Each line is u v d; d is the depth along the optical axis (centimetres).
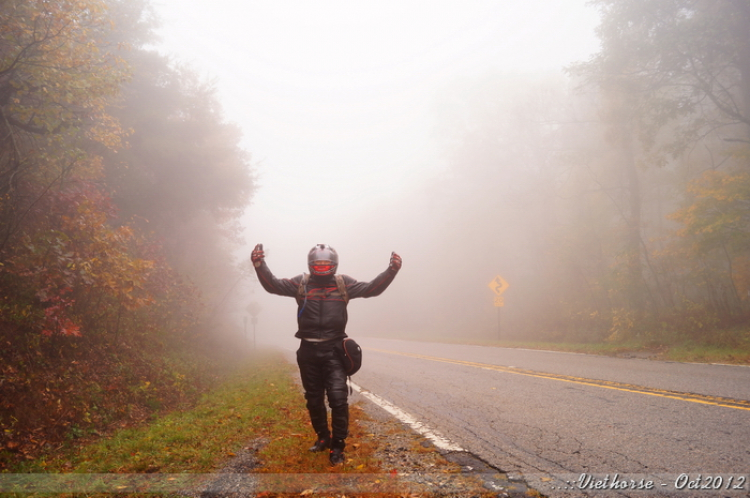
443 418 585
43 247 763
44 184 922
